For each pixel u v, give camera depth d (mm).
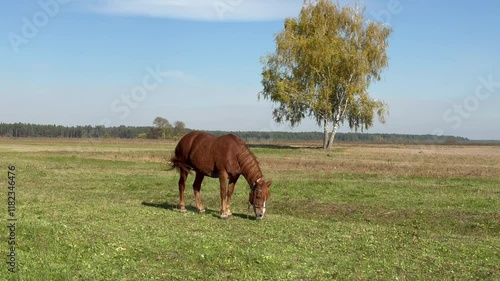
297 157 48438
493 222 16328
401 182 27594
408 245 12422
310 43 64625
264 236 12844
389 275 10094
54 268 9648
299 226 14406
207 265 10281
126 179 27766
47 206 16547
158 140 99188
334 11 66125
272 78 68688
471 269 10633
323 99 65750
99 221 13836
